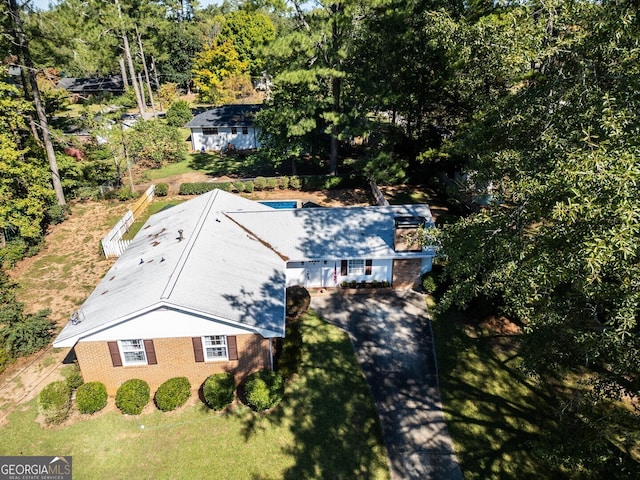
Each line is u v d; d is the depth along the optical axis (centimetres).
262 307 1756
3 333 1880
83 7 4653
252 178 3856
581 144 1079
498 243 1266
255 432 1564
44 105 3475
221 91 5884
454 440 1545
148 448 1503
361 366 1864
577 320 1204
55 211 3019
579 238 1000
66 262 2583
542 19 1290
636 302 938
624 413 1138
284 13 2911
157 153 4231
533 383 1772
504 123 1492
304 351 1938
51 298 2255
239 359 1705
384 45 2931
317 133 3569
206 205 2422
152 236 2317
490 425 1600
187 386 1669
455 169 3378
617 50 1130
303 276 2367
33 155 2992
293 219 2447
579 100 1193
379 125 3359
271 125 3475
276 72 3344
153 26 5759
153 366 1683
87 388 1628
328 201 3397
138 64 6406
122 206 3297
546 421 1611
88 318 1638
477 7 2664
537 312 1226
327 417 1627
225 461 1462
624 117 985
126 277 1906
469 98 2650
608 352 1095
